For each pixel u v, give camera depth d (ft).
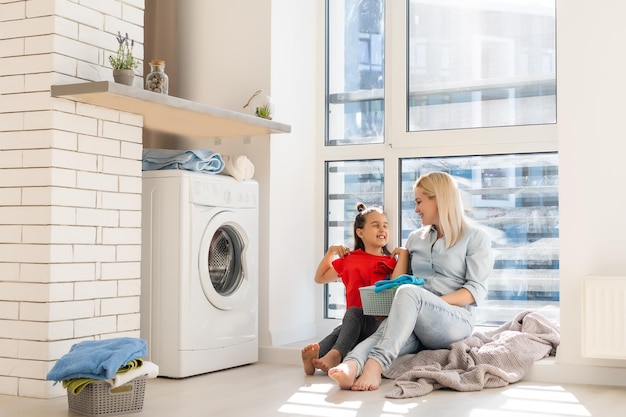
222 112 11.78
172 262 11.61
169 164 11.89
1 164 10.61
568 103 11.35
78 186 10.64
